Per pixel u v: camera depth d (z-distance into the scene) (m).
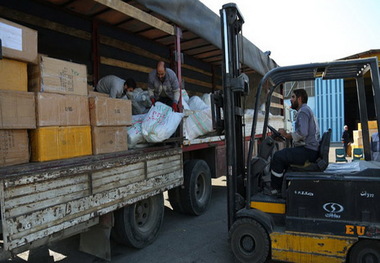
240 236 3.17
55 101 2.53
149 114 3.72
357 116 20.64
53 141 2.51
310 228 2.87
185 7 4.36
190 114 4.77
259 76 8.05
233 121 3.50
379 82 2.79
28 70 2.53
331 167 3.36
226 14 3.46
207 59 7.43
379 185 2.70
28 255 3.52
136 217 3.69
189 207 4.72
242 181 3.82
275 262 3.28
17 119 2.25
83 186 2.61
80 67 2.86
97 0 2.81
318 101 19.59
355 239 2.71
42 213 2.23
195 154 5.60
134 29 5.41
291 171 3.28
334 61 3.04
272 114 8.91
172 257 3.47
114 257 3.47
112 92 4.47
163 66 4.00
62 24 4.41
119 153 3.12
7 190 1.99
